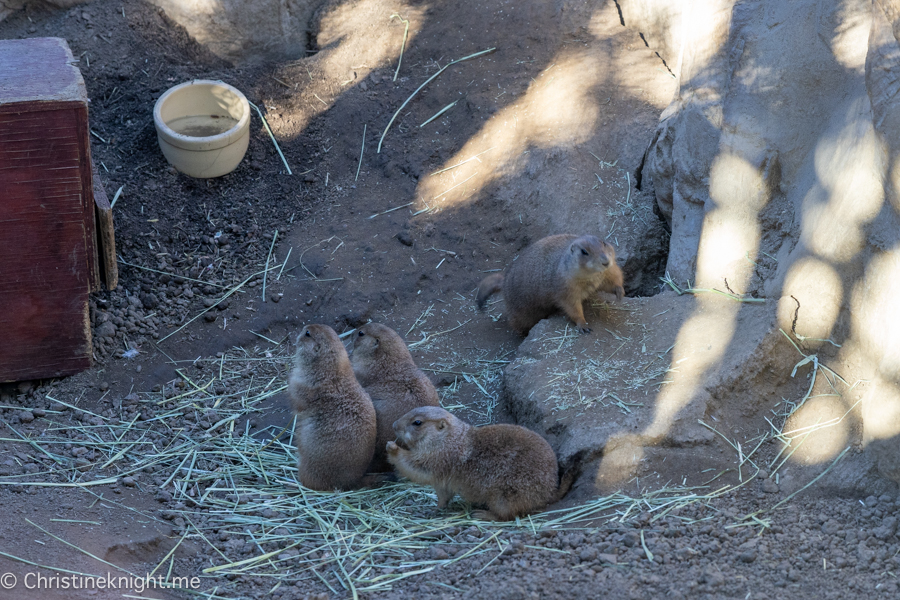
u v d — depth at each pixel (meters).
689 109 7.43
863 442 5.29
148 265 8.34
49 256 6.53
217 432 6.68
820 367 5.91
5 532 4.74
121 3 10.47
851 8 6.14
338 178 9.46
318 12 11.07
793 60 6.48
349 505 5.63
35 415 6.66
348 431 5.74
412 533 5.23
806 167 6.43
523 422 6.31
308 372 5.78
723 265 6.88
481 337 7.80
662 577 4.44
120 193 8.77
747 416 5.85
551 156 8.76
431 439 5.36
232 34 10.83
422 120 9.80
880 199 5.41
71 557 4.62
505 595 4.28
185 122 9.60
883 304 5.35
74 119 6.12
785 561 4.61
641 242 7.99
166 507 5.56
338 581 4.71
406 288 8.34
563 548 4.83
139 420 6.75
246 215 9.09
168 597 4.49
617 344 6.62
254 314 8.02
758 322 6.22
